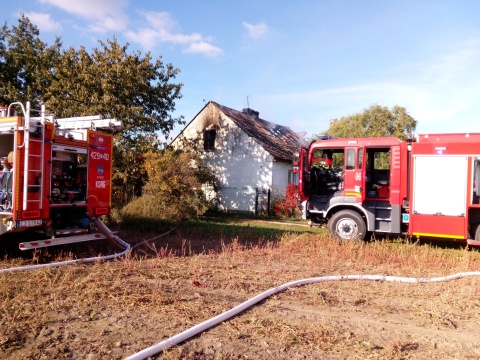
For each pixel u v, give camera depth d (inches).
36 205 284.2
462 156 375.6
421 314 200.7
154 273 266.4
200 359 142.6
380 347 158.6
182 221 536.4
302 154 450.9
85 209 330.3
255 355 146.6
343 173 437.1
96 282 231.8
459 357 152.3
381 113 1051.3
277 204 747.4
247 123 911.0
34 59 762.8
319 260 331.9
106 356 141.5
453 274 293.0
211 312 189.5
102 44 656.4
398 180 402.3
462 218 374.6
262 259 330.3
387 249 367.9
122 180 618.5
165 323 173.9
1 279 226.8
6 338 151.8
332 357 147.6
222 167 836.0
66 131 314.7
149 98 700.0
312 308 207.2
